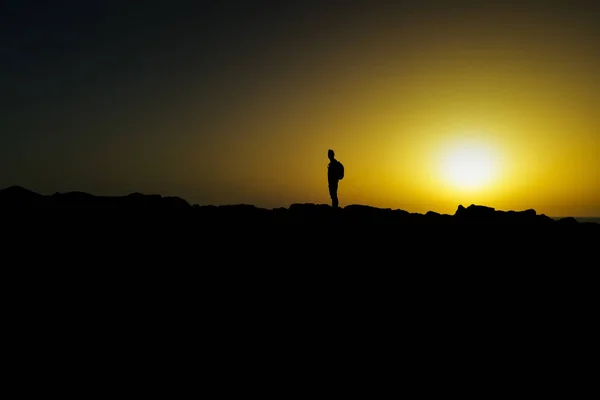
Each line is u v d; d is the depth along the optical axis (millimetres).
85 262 14203
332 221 19812
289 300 13547
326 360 11336
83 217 17156
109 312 12203
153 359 10789
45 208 17719
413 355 11828
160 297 13031
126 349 11008
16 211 17031
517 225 20672
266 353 11367
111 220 17203
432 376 11117
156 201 20125
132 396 9609
